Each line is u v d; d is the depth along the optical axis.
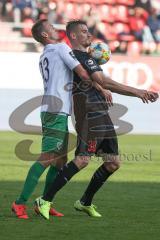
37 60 68.62
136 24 84.75
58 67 22.16
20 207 22.42
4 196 27.48
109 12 85.88
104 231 20.44
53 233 19.95
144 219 22.69
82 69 21.64
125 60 70.69
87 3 85.88
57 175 22.09
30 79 68.50
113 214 23.64
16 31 81.12
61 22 81.81
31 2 83.50
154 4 89.06
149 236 19.75
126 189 30.45
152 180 33.94
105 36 82.44
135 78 70.75
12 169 37.44
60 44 22.33
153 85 71.19
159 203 26.34
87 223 21.77
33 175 22.22
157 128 64.69
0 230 20.28
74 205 23.38
